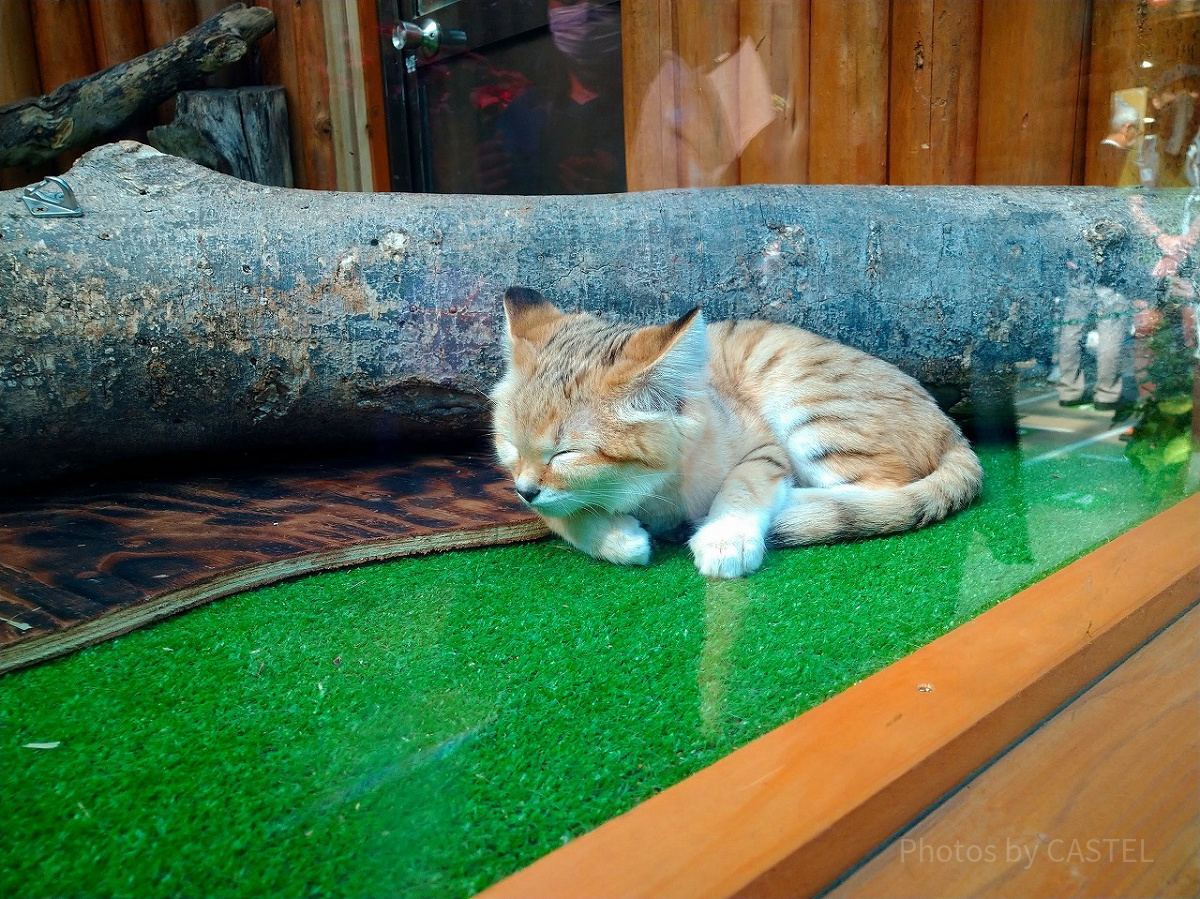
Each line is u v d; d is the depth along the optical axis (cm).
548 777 60
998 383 121
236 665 76
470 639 79
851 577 89
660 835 50
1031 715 64
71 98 124
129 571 88
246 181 119
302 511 107
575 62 108
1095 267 110
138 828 56
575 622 82
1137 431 112
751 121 112
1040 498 102
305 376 118
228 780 61
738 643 76
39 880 51
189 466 127
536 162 117
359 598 88
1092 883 50
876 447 107
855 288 119
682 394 94
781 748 58
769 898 47
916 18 114
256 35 120
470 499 111
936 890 50
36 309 107
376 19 106
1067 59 110
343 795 59
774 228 117
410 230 116
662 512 100
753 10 107
